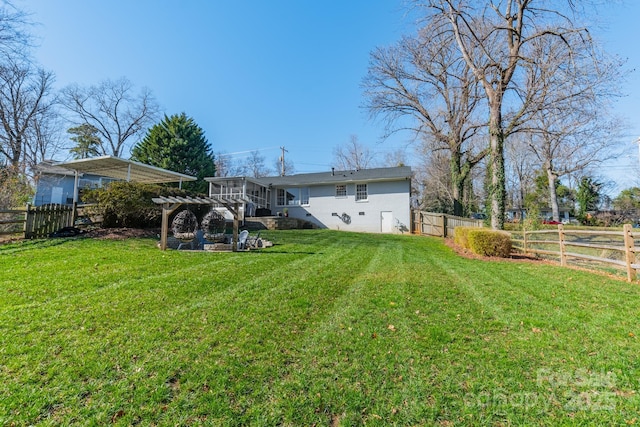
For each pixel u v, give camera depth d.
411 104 21.81
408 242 13.38
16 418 2.10
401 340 3.36
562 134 13.96
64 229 9.44
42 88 23.03
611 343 3.27
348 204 21.19
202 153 27.94
